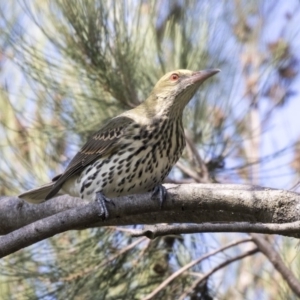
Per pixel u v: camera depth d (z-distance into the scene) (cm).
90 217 834
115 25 1175
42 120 1214
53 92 1198
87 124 1209
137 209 847
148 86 1218
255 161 1248
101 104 1210
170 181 1195
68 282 1133
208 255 1118
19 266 1134
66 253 1150
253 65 1290
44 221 816
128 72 1188
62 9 1154
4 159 1191
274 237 1214
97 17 1161
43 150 1202
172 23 1212
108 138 1017
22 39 1180
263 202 812
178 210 849
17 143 1199
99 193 935
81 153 1039
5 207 1020
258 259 1320
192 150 1206
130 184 1020
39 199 1033
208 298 1170
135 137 1011
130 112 1055
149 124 1021
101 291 1136
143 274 1174
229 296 1284
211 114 1241
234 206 823
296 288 1099
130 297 1153
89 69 1180
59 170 1195
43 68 1188
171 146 1034
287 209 805
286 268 1112
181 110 1057
